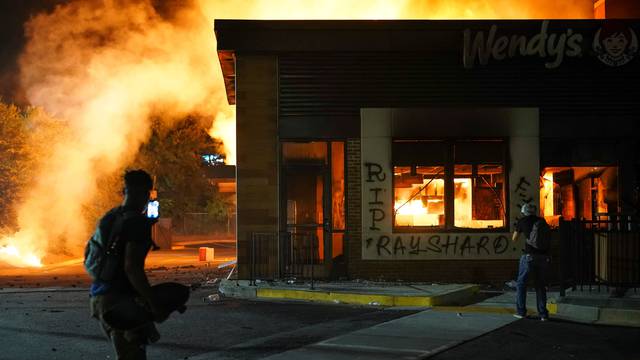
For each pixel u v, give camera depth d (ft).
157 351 28.40
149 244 15.67
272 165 51.34
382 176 51.16
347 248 51.19
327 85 51.49
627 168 51.80
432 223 51.52
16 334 31.76
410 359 26.14
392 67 51.60
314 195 51.57
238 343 30.07
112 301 15.60
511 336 31.24
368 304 41.45
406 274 51.11
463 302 42.75
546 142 51.93
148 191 16.39
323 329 33.17
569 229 44.50
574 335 31.68
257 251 50.80
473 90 51.60
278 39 50.93
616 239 44.86
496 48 50.57
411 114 51.31
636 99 51.83
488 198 51.67
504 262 51.11
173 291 16.07
